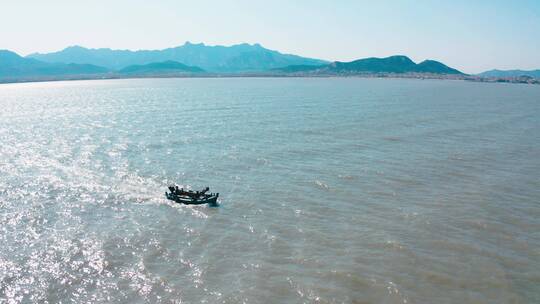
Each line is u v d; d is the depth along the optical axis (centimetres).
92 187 5678
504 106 14862
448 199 5159
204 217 4722
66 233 4291
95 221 4600
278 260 3762
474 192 5394
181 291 3297
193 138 8625
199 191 5509
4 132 9712
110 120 11412
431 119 11138
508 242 4103
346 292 3288
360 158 7006
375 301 3188
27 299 3209
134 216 4750
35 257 3806
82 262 3731
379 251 3909
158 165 6694
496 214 4722
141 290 3319
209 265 3675
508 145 7988
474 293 3297
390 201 5116
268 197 5297
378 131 9288
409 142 8206
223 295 3238
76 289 3341
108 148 7844
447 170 6331
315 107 13950
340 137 8625
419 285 3394
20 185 5731
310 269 3606
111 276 3516
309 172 6269
